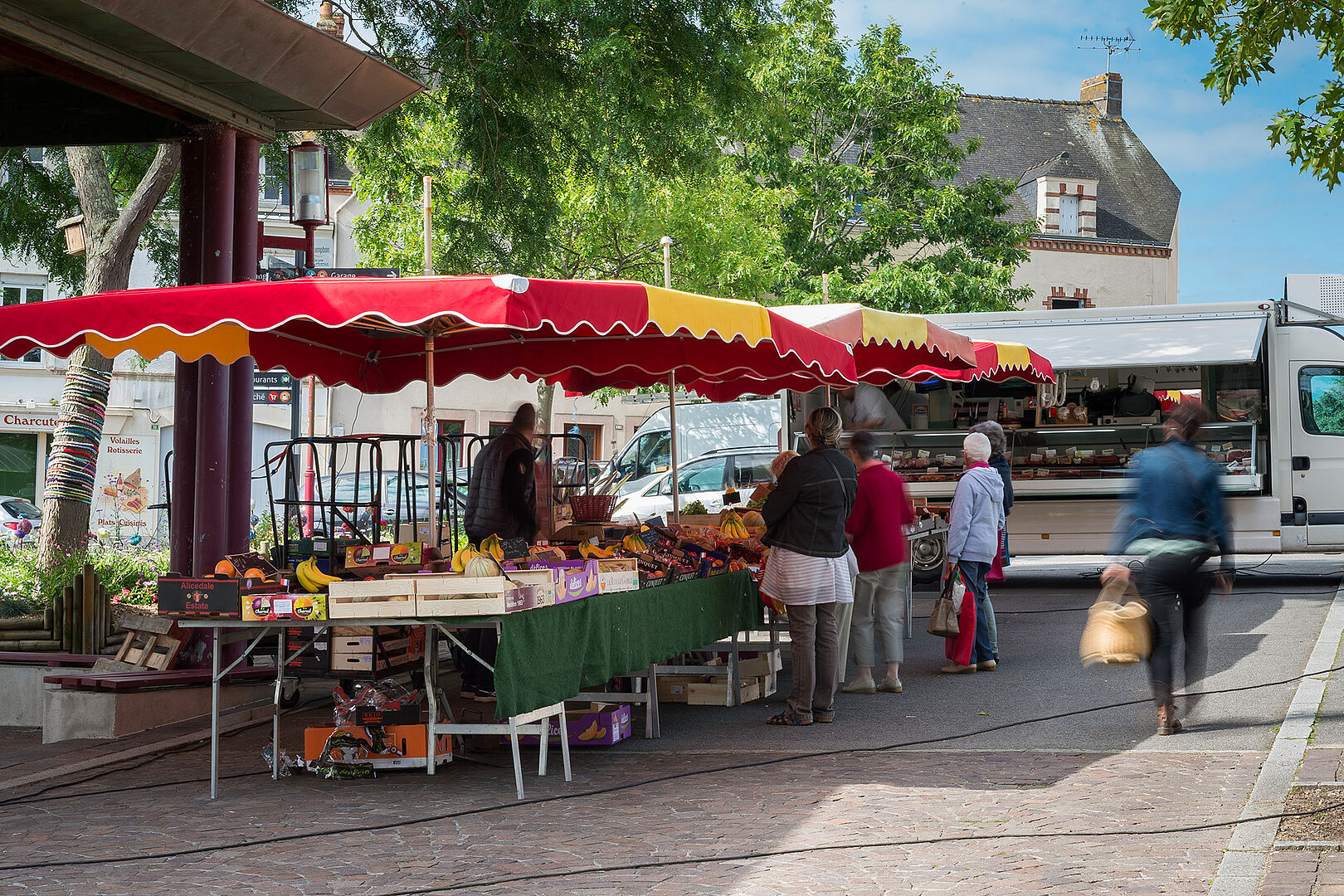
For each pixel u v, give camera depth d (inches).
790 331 317.1
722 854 210.5
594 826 230.5
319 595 254.2
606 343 409.1
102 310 253.9
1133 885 186.4
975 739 296.4
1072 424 631.2
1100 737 291.4
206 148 380.2
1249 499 580.1
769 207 1024.9
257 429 1213.7
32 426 1218.0
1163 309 607.2
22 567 498.6
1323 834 203.0
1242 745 274.4
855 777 262.5
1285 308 591.5
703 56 644.1
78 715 339.0
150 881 202.5
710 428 693.3
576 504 406.9
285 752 287.3
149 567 521.3
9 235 700.0
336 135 679.7
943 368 470.6
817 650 325.4
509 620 246.5
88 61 330.3
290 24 349.1
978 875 194.4
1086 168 1717.5
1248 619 456.8
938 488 627.5
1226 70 318.7
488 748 306.3
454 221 631.2
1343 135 322.0
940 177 1256.8
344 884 199.2
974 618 385.1
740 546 376.2
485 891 194.1
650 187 824.3
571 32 622.8
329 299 242.5
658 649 305.4
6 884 201.9
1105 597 307.6
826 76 1198.3
